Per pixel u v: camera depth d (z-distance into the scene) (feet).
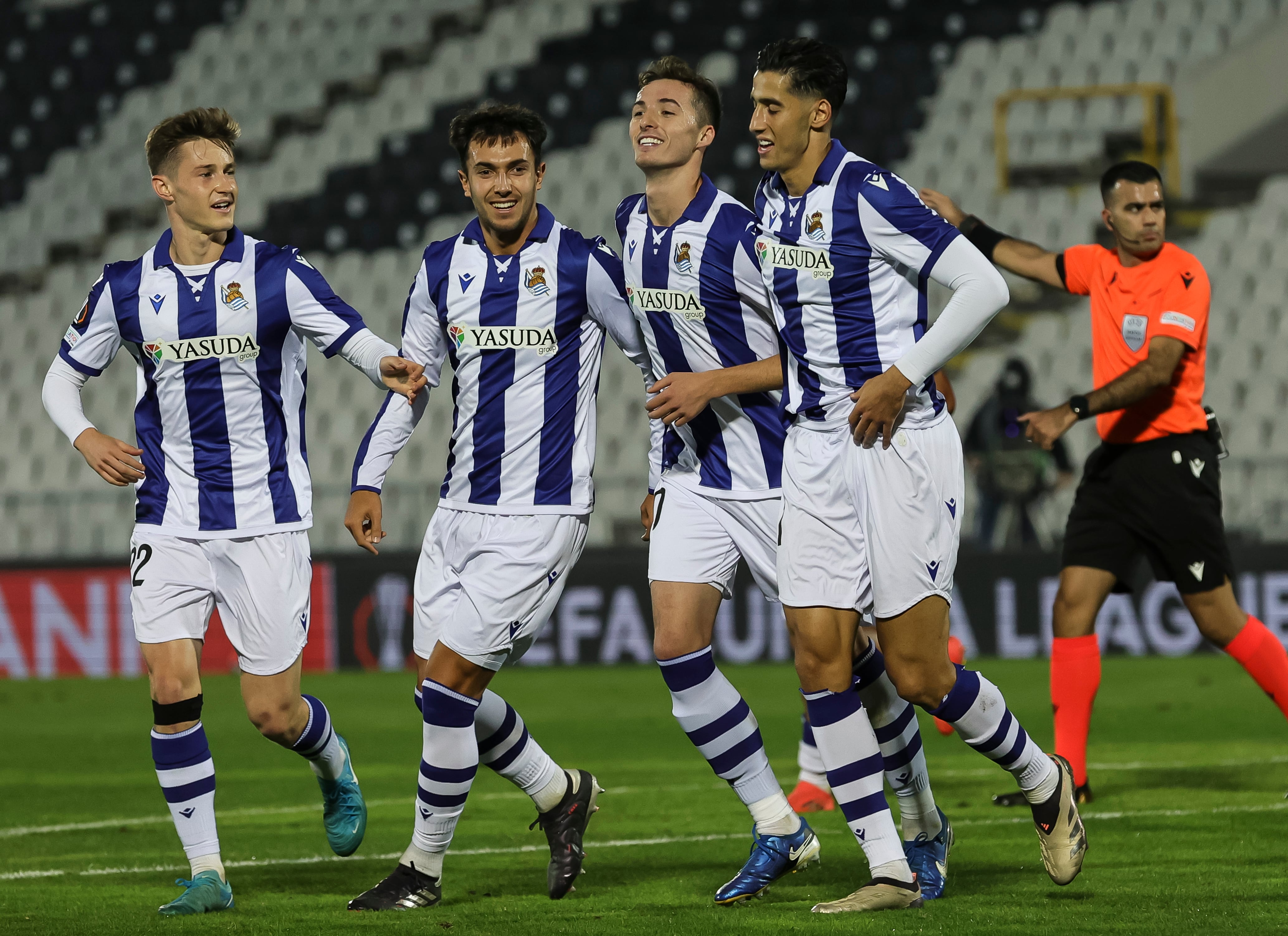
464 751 49.39
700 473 52.08
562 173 225.56
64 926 45.85
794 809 67.46
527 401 51.57
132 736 106.73
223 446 52.47
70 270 226.38
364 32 257.34
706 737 50.34
